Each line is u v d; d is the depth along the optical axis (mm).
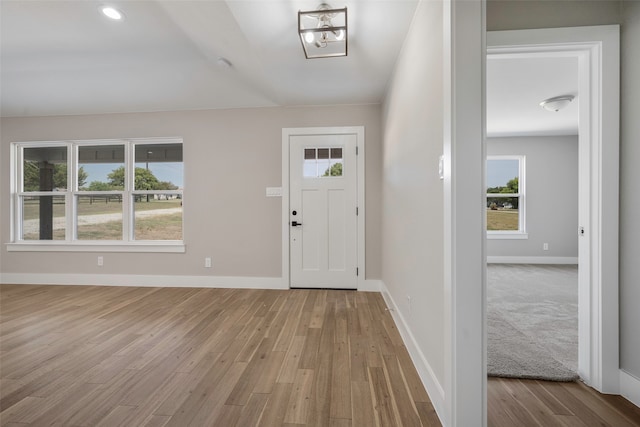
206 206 3471
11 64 2879
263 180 3428
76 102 3391
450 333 1162
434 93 1413
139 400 1409
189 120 3482
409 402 1398
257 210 3432
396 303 2369
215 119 3461
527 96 3354
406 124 2014
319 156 3398
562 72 2811
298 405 1374
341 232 3377
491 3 1516
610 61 1434
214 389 1495
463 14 1127
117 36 2418
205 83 3127
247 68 2707
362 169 3330
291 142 3410
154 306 2783
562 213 5047
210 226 3467
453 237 1148
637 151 1382
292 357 1818
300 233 3404
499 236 5137
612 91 1434
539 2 1492
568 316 2512
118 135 3541
